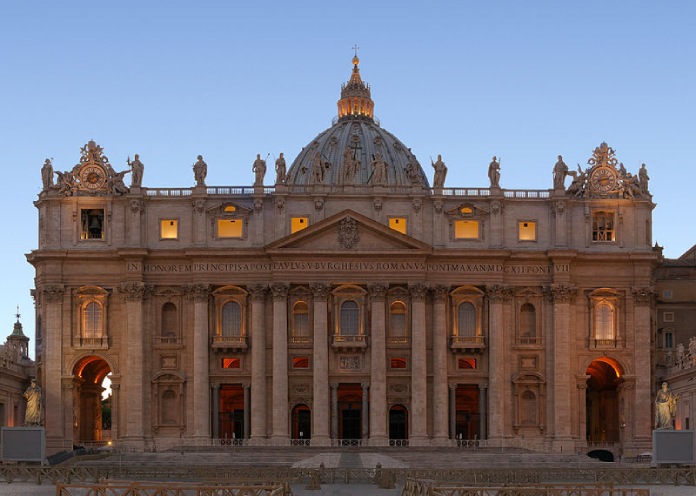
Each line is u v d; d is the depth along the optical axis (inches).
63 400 4335.6
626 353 4416.8
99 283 4402.1
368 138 6722.4
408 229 4414.4
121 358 4367.6
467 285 4399.6
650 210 4532.5
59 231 4434.1
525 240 4471.0
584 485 1996.8
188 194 4446.4
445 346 4362.7
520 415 4389.8
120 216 4436.5
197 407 4291.3
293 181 6614.2
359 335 4335.6
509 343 4414.4
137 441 4266.7
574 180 4517.7
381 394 4291.3
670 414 3786.9
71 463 3383.4
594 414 4800.7
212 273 4360.2
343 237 4345.5
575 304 4441.4
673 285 4783.5
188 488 1841.8
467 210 4456.2
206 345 4335.6
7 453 3127.5
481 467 3142.2
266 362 4347.9
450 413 4384.8
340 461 3452.3
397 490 2635.3
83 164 4466.0
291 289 4372.5
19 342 5408.5
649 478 2851.9
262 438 4284.0
